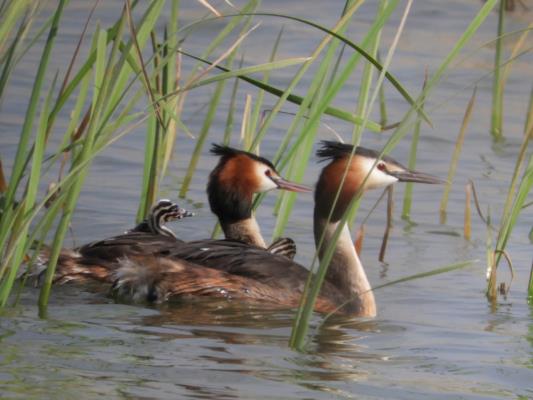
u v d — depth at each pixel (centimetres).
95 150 1018
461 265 970
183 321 1147
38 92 1052
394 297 1308
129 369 951
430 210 1692
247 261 1288
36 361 958
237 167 1435
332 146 1327
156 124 1358
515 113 2172
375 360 1036
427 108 2173
